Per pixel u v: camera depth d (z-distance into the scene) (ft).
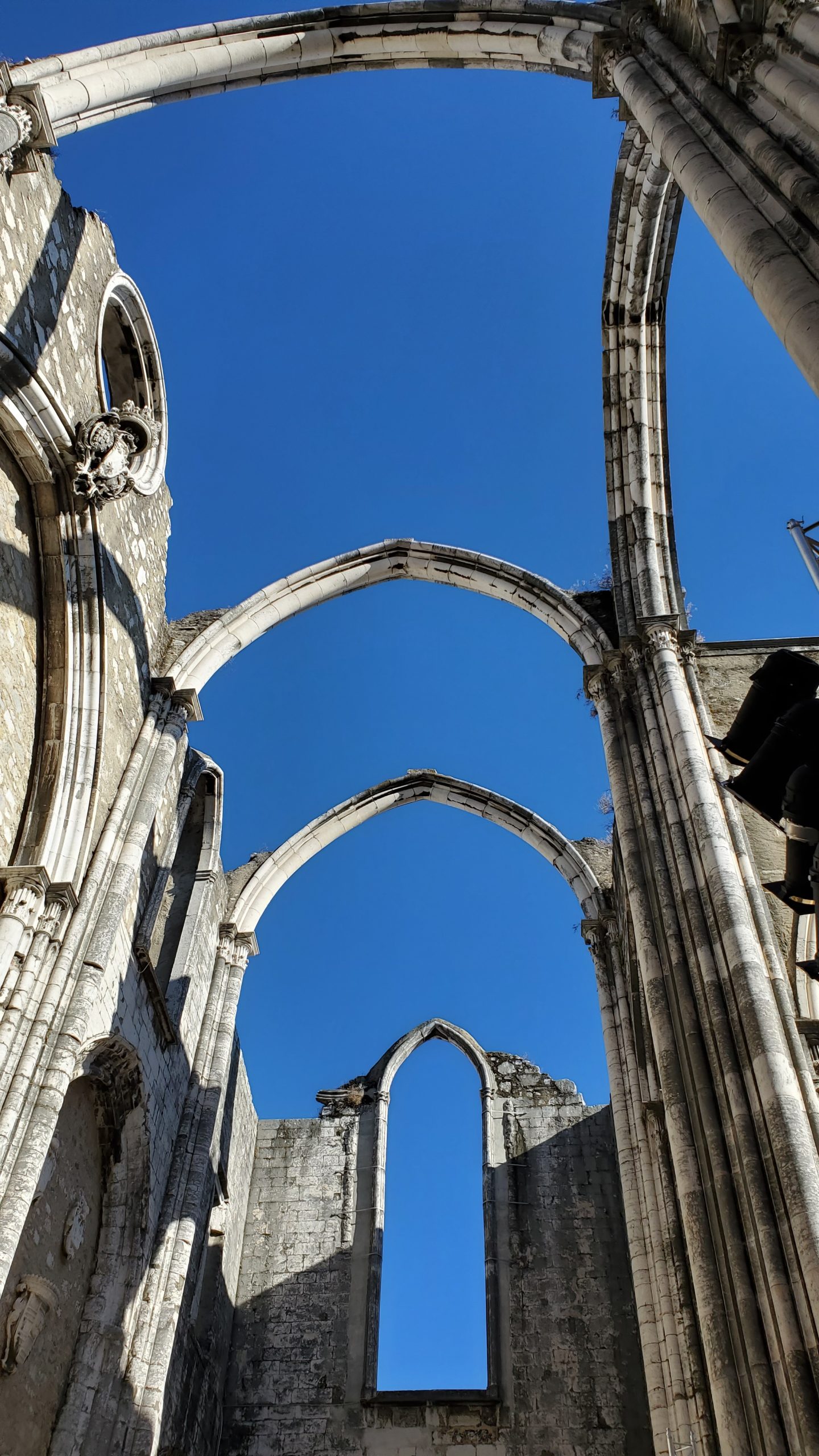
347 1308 62.13
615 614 48.16
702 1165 28.27
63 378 39.27
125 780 42.60
